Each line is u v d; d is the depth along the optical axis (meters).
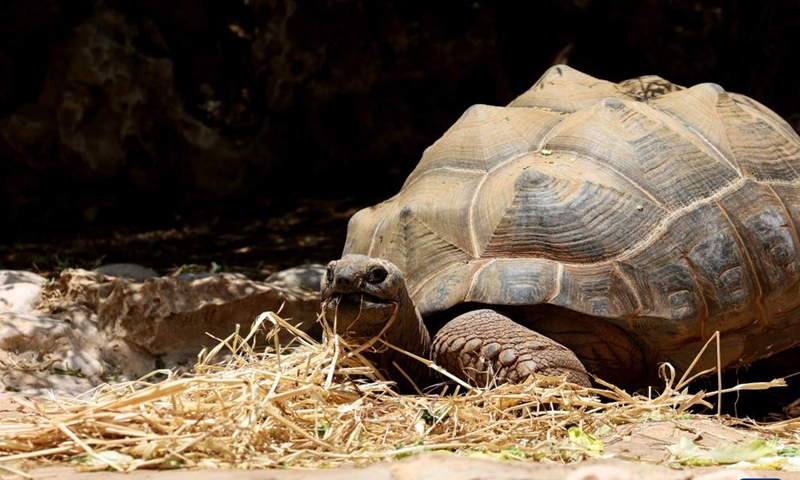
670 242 7.12
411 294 7.30
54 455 5.22
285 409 5.82
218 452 5.16
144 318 9.98
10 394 7.54
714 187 7.52
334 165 20.59
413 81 20.03
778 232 7.50
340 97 20.22
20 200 19.61
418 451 5.34
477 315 6.84
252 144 20.22
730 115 8.24
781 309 7.46
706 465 5.33
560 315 6.92
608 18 19.05
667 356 7.16
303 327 10.64
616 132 7.69
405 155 20.45
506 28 20.09
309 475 4.46
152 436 5.23
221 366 6.79
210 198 20.03
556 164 7.51
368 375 6.73
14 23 19.67
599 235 7.06
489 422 6.05
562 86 8.64
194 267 14.84
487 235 7.22
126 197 19.88
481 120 8.23
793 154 8.23
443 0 19.75
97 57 19.44
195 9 20.45
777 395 8.09
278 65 19.91
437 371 7.20
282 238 17.25
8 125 19.39
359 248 8.07
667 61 18.75
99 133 19.50
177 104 19.84
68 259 16.08
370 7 19.66
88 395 9.05
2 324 9.60
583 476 4.38
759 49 18.78
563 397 6.31
